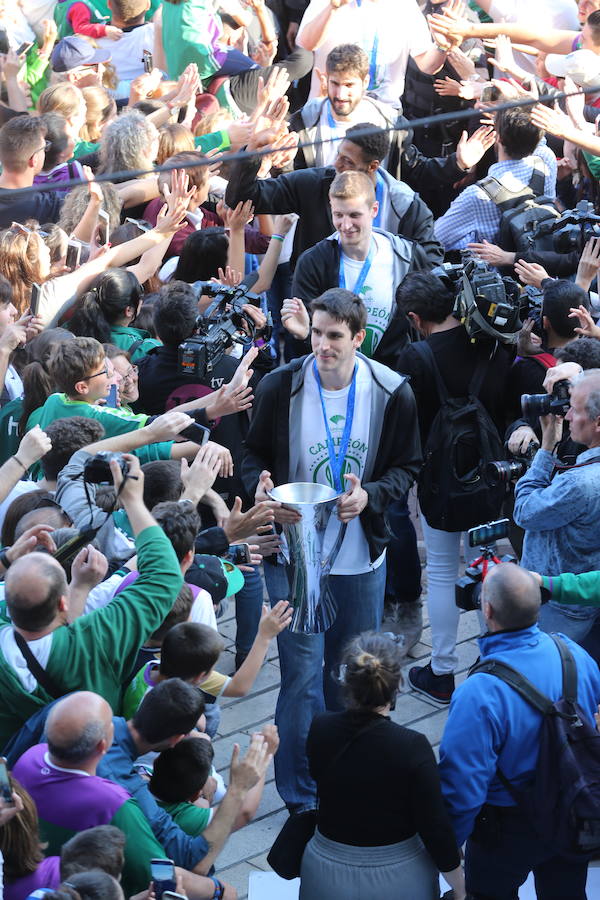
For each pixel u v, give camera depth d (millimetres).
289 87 13703
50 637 5543
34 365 7996
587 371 6844
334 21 12648
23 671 5523
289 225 10016
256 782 5598
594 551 6840
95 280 8828
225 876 7055
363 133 5562
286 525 6789
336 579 7215
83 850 4547
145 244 9133
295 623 6930
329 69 10414
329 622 7039
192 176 10328
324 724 5613
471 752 5613
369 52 12594
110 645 5586
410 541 9148
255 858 7215
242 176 9305
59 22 14727
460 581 6645
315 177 9469
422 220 9398
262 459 7312
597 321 9047
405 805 5484
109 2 14391
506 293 8016
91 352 7539
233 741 8180
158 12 13391
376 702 5496
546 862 6141
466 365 8039
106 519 6367
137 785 5371
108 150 10781
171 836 5355
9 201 10289
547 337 8180
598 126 11164
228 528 6910
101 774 5262
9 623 5684
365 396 7117
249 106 13328
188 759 5531
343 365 6988
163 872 4902
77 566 6023
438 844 5441
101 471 5793
